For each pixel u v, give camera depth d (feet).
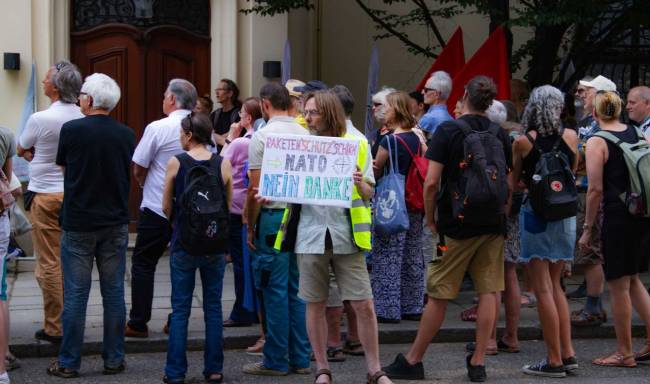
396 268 26.00
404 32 43.60
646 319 23.18
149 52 38.52
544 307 21.88
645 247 23.85
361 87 43.83
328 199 19.47
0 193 20.59
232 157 24.93
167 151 24.07
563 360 22.47
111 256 21.93
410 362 21.84
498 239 21.04
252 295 24.03
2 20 36.17
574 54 36.63
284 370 22.16
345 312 26.40
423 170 25.35
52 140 23.21
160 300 29.19
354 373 22.26
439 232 21.01
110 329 22.13
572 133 22.65
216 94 35.09
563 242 21.74
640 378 22.08
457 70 34.14
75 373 21.95
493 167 20.43
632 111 26.16
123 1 38.42
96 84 21.61
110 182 21.59
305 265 19.94
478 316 21.39
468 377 21.85
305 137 19.49
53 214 23.43
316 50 43.60
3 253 20.61
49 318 23.70
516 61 37.27
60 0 37.22
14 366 22.47
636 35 41.27
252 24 38.32
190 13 38.86
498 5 34.86
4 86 36.29
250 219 21.49
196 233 20.49
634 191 22.17
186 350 23.07
